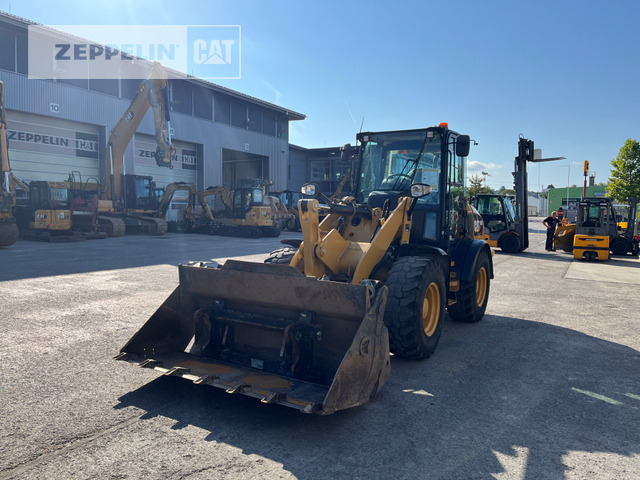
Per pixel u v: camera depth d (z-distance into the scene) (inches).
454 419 136.5
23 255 502.0
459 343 218.1
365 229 207.2
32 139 854.5
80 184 827.4
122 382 154.9
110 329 216.5
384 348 141.6
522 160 684.1
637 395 158.1
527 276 457.1
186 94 1157.7
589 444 123.6
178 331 169.8
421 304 179.0
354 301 137.9
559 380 170.9
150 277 361.4
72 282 335.3
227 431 124.2
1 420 126.4
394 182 230.7
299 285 145.9
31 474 101.7
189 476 102.8
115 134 849.5
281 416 134.4
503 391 159.0
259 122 1392.7
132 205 908.6
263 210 912.3
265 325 153.0
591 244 602.2
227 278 158.6
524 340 224.7
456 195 243.1
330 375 146.6
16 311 247.6
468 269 234.4
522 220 695.7
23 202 808.9
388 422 133.1
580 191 2854.3
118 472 103.4
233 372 144.6
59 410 133.3
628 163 1450.5
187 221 994.7
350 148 245.8
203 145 1203.2
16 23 790.5
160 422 128.1
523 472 109.2
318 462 110.7
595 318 274.1
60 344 193.5
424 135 225.0
